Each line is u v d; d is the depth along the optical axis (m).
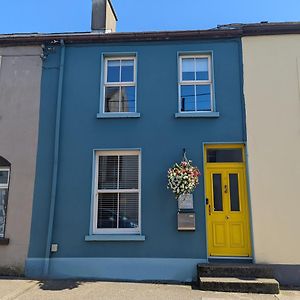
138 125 9.31
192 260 8.48
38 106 9.61
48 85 9.72
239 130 9.09
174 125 9.23
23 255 8.80
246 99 9.23
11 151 9.41
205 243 8.55
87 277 8.58
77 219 8.90
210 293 7.28
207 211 8.91
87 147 9.28
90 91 9.62
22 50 10.02
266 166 8.84
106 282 8.24
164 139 9.17
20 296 6.95
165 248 8.60
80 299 6.77
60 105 9.52
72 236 8.81
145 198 8.89
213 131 9.12
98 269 8.60
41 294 7.10
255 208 8.63
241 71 9.42
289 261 8.35
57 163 9.19
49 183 9.12
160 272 8.48
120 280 8.46
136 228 8.93
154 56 9.72
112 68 9.98
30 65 9.91
